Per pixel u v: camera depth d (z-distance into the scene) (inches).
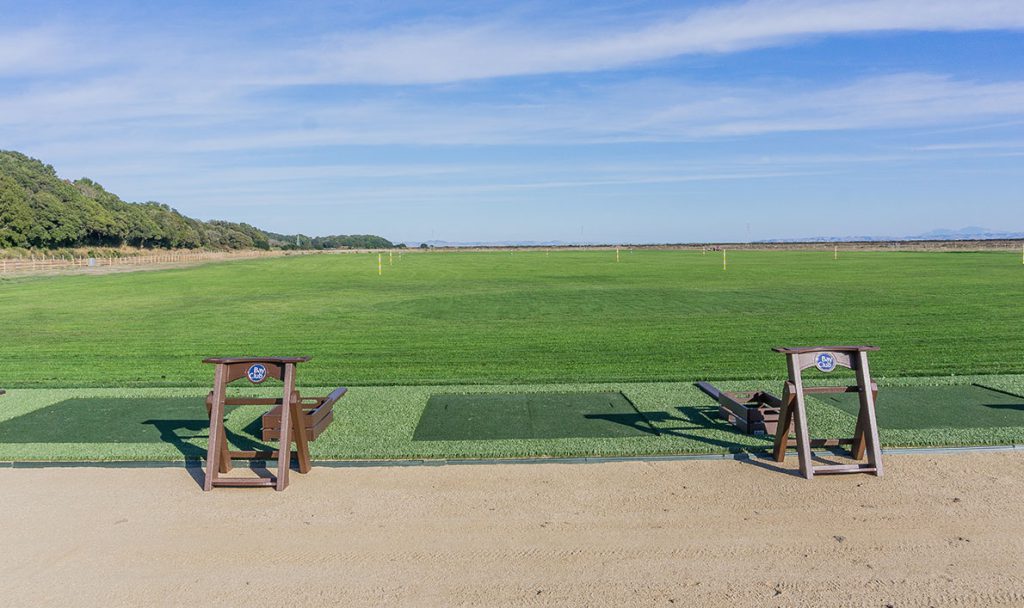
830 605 176.2
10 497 257.1
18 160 4549.7
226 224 6806.1
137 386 451.2
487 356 556.4
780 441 287.6
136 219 4375.0
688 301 979.3
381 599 181.0
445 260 3004.4
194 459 299.4
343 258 3558.1
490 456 297.7
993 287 1130.7
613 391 419.8
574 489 259.6
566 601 179.2
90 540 219.1
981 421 341.1
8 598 182.7
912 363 496.4
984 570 193.6
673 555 205.0
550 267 2132.1
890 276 1440.7
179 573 196.7
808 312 825.5
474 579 191.3
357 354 572.7
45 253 3302.2
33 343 649.0
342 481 271.6
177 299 1101.1
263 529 226.8
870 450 274.1
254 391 433.1
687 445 310.0
